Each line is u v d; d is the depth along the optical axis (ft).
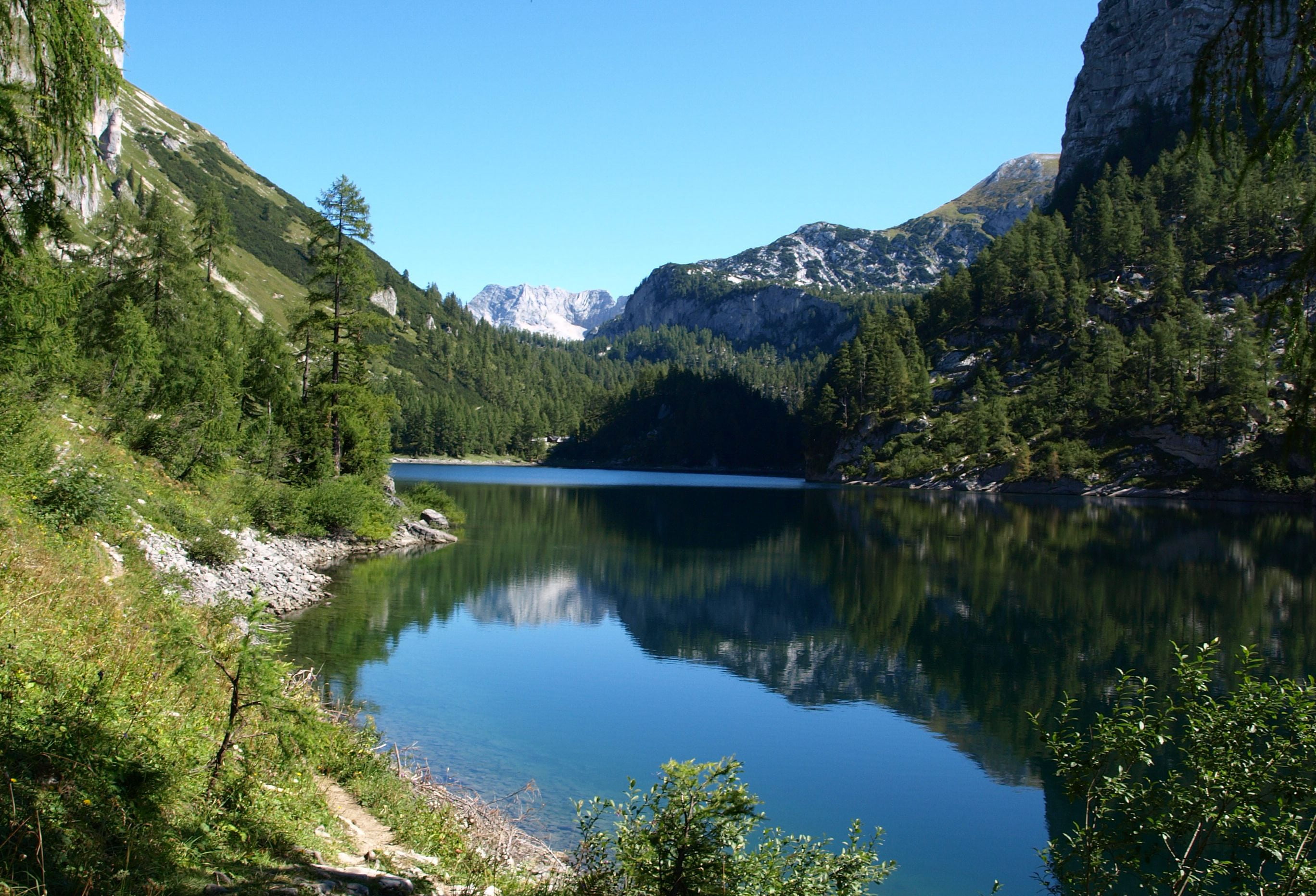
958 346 536.83
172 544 74.95
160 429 107.24
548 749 59.16
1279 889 22.75
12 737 22.07
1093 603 123.24
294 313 140.77
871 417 493.77
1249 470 351.25
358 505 141.69
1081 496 379.35
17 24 26.09
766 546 182.70
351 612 94.53
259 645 29.25
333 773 37.37
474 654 83.66
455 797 44.37
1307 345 18.67
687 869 23.34
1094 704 77.82
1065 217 622.54
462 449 603.26
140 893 19.02
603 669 83.56
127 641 35.22
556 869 34.24
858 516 259.39
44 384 67.77
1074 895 26.11
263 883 21.61
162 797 23.65
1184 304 444.96
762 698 77.51
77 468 59.06
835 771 60.90
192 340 147.54
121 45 27.89
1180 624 110.11
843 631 105.91
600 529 208.03
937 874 46.50
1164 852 38.50
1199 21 632.79
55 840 18.94
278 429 143.13
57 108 26.81
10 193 27.48
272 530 124.67
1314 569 154.30
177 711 30.91
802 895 24.91
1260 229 454.81
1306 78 18.11
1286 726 23.82
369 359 144.36
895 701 77.87
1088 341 462.19
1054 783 59.82
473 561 143.02
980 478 416.26
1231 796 23.40
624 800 50.67
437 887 26.94
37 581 36.37
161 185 549.54
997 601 124.57
